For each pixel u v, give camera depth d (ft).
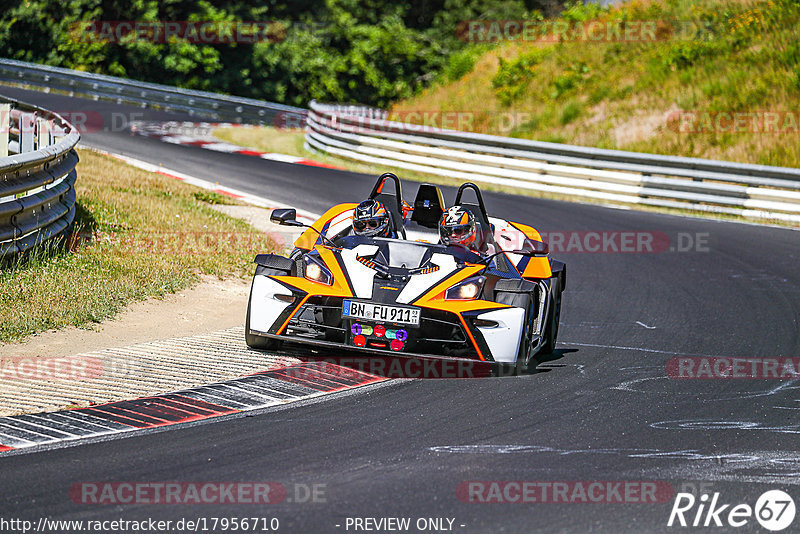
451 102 376.68
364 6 598.75
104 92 382.63
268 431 69.46
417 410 76.74
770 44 320.09
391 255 94.53
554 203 224.53
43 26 458.50
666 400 83.71
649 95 319.47
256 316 90.33
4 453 62.49
